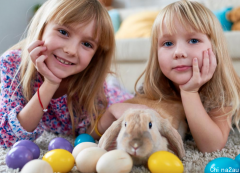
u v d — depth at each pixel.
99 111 1.06
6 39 2.26
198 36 0.79
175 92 0.98
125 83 1.87
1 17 2.22
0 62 0.95
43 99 0.84
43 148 0.85
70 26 0.81
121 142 0.61
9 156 0.62
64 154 0.62
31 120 0.83
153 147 0.60
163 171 0.56
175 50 0.79
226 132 0.79
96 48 0.91
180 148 0.67
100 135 0.93
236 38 1.56
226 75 0.86
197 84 0.75
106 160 0.56
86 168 0.60
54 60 0.83
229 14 2.11
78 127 1.04
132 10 2.90
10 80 0.92
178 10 0.82
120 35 2.32
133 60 1.83
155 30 0.90
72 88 1.02
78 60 0.84
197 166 0.64
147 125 0.61
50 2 0.91
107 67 1.02
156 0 3.14
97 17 0.86
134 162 0.63
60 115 1.03
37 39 0.87
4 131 0.85
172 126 0.72
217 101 0.85
